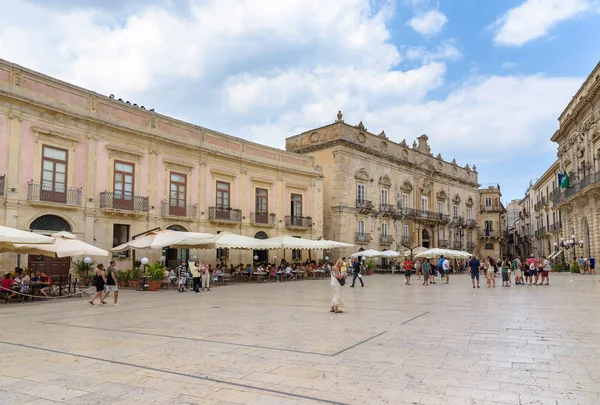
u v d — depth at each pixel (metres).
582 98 33.25
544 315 11.41
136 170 25.92
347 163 40.47
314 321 10.80
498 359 6.76
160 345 8.05
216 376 5.99
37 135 21.44
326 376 5.94
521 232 82.25
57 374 6.16
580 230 36.97
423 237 51.66
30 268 19.88
